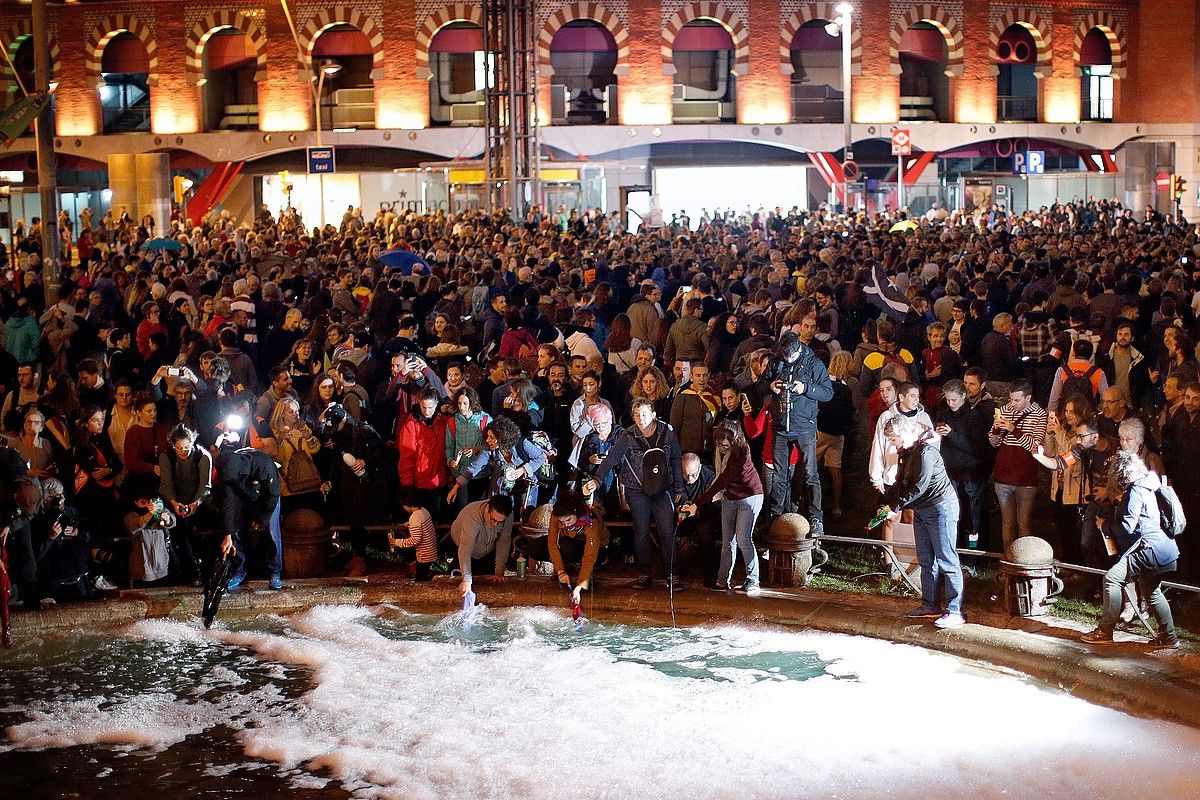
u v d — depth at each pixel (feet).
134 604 41.42
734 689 34.91
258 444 44.83
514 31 133.39
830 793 29.07
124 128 160.76
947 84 164.25
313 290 65.05
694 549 44.34
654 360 48.70
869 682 35.06
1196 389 38.19
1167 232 119.14
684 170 158.71
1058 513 41.04
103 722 33.96
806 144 158.30
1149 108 167.63
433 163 145.59
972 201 162.30
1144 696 32.22
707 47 160.45
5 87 156.66
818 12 158.61
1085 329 51.47
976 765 30.14
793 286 69.21
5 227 151.64
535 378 48.06
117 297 70.38
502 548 42.57
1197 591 35.37
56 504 40.75
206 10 155.74
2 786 30.53
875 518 39.24
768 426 43.37
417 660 37.78
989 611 38.45
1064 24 165.27
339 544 45.78
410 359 45.78
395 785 30.17
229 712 34.65
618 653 38.06
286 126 157.28
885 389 40.27
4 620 38.96
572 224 116.06
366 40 157.17
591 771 30.42
